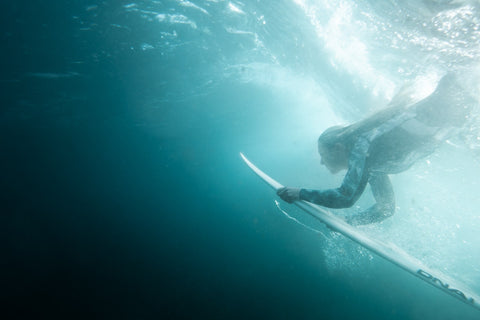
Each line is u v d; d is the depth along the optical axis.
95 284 13.34
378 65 6.69
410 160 2.44
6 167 21.31
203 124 23.42
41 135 18.11
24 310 11.73
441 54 4.67
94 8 7.89
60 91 12.48
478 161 8.27
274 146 32.34
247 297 11.62
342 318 9.98
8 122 14.68
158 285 13.06
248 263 13.76
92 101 14.60
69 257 16.05
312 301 10.79
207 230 18.56
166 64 11.98
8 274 14.28
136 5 8.10
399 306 10.09
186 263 14.89
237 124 25.33
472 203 11.59
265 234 15.16
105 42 9.53
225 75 14.45
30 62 9.70
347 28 6.19
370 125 2.44
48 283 13.54
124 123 19.53
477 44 3.97
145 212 27.89
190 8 8.57
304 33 7.89
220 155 34.50
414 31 4.69
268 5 7.70
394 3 4.43
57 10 7.70
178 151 30.33
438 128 2.28
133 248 17.19
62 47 9.29
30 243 18.20
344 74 8.22
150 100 16.08
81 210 27.81
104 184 32.97
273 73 14.16
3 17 7.45
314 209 2.88
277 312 10.70
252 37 10.45
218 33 10.07
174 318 10.82
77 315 11.36
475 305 2.14
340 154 2.61
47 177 25.55
